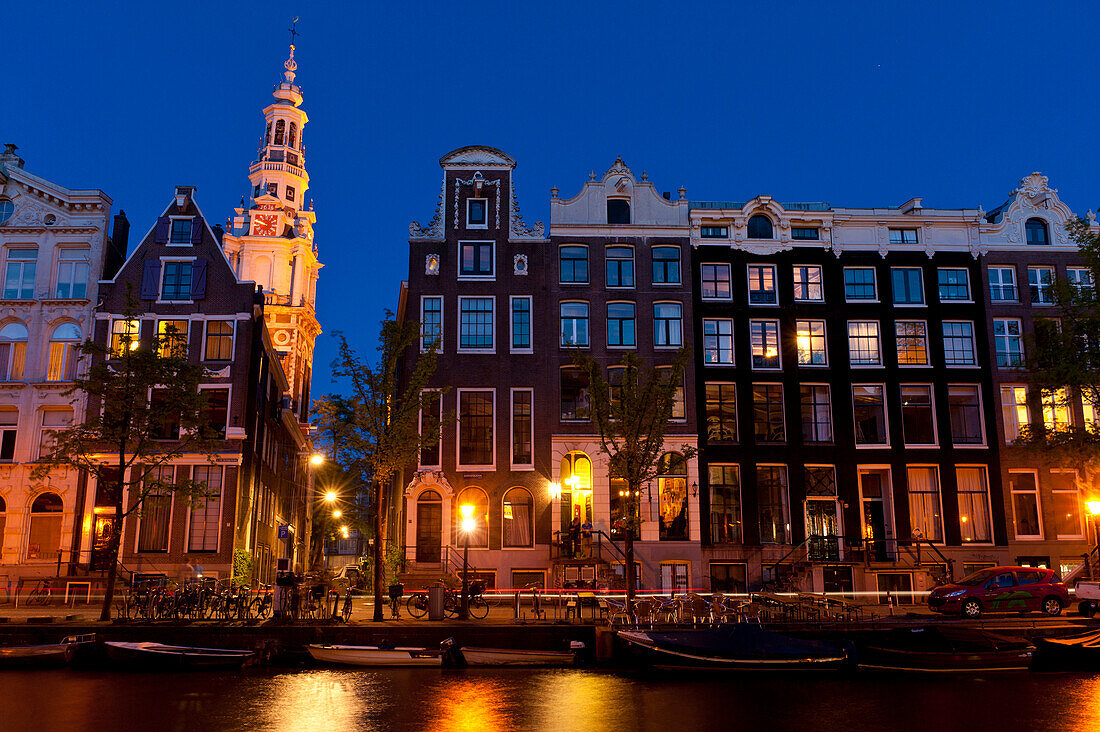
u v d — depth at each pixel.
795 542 41.09
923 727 20.03
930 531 41.81
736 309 43.69
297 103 91.44
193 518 39.03
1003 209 46.16
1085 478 39.28
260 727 19.33
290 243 76.12
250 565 40.28
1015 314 44.25
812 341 43.69
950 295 44.38
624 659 26.91
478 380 42.12
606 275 43.78
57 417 41.12
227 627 26.97
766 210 44.84
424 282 43.22
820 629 27.44
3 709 20.89
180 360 31.52
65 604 36.38
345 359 32.38
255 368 42.97
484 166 44.62
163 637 26.69
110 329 41.38
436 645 27.38
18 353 42.06
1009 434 43.00
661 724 19.98
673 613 29.70
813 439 42.56
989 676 25.91
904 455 42.25
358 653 26.45
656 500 41.03
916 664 26.16
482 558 40.06
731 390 42.81
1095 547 38.59
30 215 43.38
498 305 43.09
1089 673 26.44
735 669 25.36
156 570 38.25
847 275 44.34
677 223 44.41
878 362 43.44
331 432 32.50
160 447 38.81
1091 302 34.84
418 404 32.56
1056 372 33.91
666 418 33.03
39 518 39.91
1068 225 36.91
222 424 40.25
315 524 67.12
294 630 27.19
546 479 41.03
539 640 27.52
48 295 42.44
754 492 41.44
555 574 39.69
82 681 24.22
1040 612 30.34
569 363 42.53
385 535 45.16
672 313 43.53
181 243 42.66
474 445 41.53
